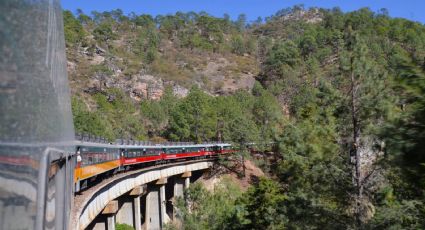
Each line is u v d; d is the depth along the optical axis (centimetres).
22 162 168
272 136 1912
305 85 10038
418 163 627
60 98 382
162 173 4978
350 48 1548
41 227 211
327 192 1528
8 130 147
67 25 15588
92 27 18712
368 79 1455
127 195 4031
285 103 10606
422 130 632
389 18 17250
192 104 8312
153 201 5003
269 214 2728
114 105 10194
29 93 185
